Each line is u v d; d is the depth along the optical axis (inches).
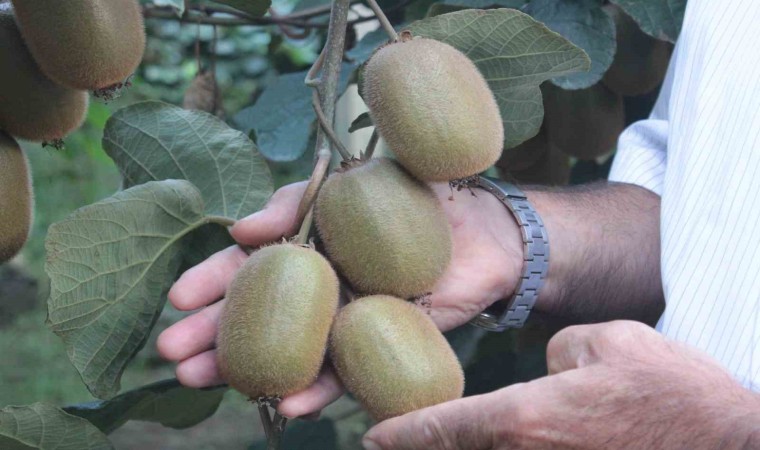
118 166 29.7
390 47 24.2
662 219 26.3
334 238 23.9
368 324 22.9
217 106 38.2
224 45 65.3
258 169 29.0
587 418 21.1
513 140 28.0
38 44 24.5
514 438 21.2
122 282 26.4
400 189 23.8
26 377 81.8
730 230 24.7
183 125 29.0
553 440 21.1
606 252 29.1
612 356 21.6
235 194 28.9
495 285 27.7
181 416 31.1
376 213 23.6
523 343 36.6
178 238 27.3
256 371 22.6
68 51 24.4
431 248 23.7
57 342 86.4
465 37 25.7
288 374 22.7
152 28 62.2
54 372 83.0
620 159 32.1
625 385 21.1
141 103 28.9
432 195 24.3
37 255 88.7
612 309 29.7
